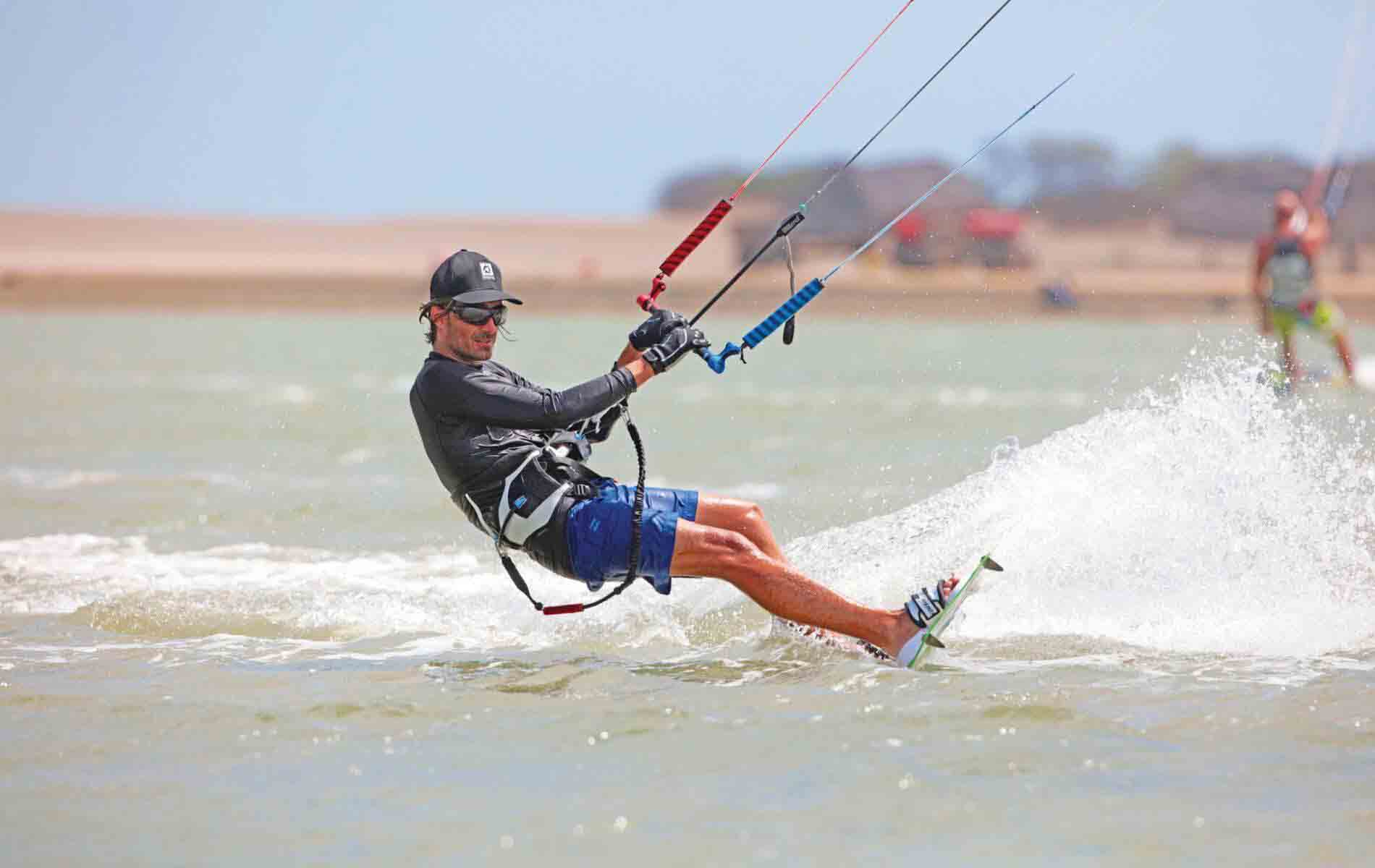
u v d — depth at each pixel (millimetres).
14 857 13578
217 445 45688
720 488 35406
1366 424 39531
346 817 14461
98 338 113375
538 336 118812
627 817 14398
